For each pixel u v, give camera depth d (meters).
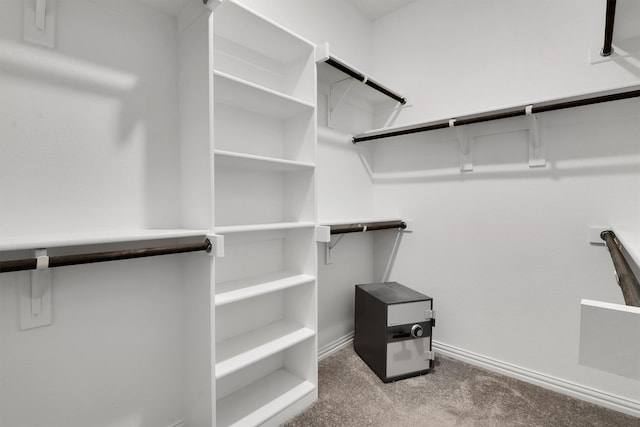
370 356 1.77
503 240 1.74
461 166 1.88
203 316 1.11
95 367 1.03
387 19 2.24
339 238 2.02
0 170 0.85
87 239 0.81
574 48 1.51
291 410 1.36
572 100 1.37
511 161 1.70
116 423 1.07
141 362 1.14
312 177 1.52
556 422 1.32
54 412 0.94
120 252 0.87
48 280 0.92
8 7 0.86
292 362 1.62
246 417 1.25
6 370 0.86
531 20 1.63
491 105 1.77
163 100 1.19
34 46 0.90
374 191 2.33
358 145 2.20
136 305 1.12
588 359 0.34
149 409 1.16
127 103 1.10
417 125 1.81
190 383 1.20
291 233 1.64
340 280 2.07
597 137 1.45
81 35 0.99
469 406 1.43
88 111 1.01
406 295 1.75
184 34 1.19
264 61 1.54
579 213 1.50
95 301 1.03
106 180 1.05
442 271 1.98
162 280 1.19
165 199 1.20
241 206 1.47
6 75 0.86
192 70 1.15
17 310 0.88
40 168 0.92
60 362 0.96
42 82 0.92
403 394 1.52
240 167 1.46
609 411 1.40
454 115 1.66
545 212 1.60
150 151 1.16
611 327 0.33
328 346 1.95
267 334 1.47
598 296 1.46
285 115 1.60
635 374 0.31
